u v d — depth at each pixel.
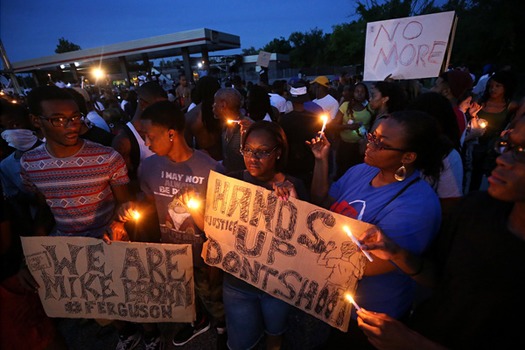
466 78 2.93
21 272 1.82
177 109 1.86
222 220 1.75
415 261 1.22
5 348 1.77
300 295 1.62
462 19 18.39
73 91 2.94
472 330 1.01
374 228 1.29
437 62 3.54
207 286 2.17
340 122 4.62
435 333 1.12
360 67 24.41
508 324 0.93
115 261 1.88
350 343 1.63
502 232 0.90
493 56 18.06
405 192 1.36
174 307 1.96
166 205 2.07
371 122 4.38
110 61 26.41
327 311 1.58
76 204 1.94
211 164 1.95
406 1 20.53
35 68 27.56
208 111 3.36
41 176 1.87
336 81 13.97
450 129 2.00
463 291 1.00
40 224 2.13
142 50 21.20
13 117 2.65
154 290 1.93
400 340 1.06
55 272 1.90
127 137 2.81
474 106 3.25
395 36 3.68
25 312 1.83
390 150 1.31
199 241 2.08
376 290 1.50
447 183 1.86
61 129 1.69
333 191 1.80
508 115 2.43
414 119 1.29
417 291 2.61
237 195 1.69
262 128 1.58
